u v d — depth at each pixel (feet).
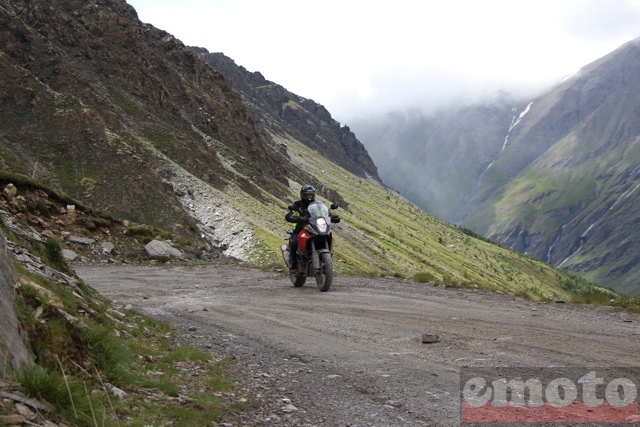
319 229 50.83
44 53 272.72
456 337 29.89
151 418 15.28
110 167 194.90
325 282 50.08
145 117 307.17
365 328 33.06
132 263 89.30
